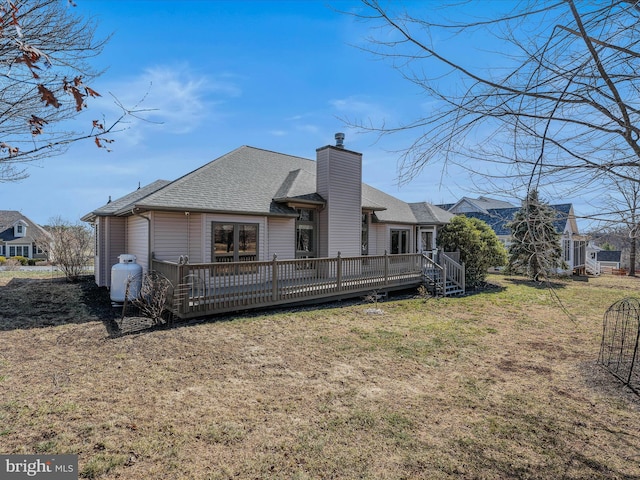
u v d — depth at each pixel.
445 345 6.76
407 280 13.14
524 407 4.29
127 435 3.44
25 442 3.27
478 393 4.66
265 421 3.79
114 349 5.97
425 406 4.25
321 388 4.67
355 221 13.16
